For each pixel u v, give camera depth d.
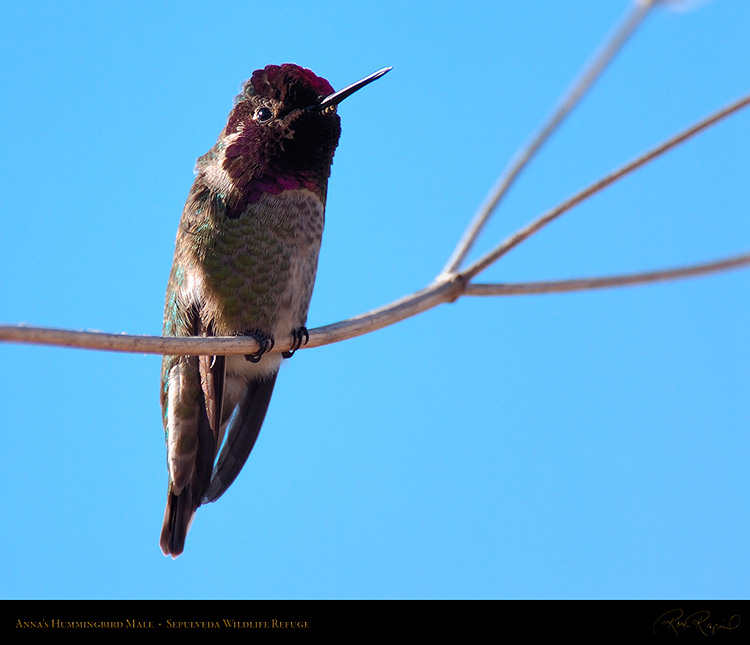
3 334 5.89
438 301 7.52
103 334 6.48
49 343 6.13
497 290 7.47
